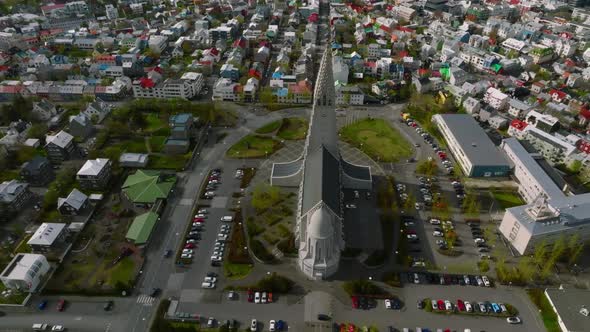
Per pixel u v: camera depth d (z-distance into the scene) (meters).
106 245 185.12
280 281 165.62
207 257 181.25
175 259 179.75
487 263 179.88
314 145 198.75
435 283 170.50
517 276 170.12
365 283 164.75
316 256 164.75
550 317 157.50
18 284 161.12
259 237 190.25
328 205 169.00
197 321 154.00
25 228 193.88
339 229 173.00
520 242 183.00
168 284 168.50
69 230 190.88
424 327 154.00
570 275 174.62
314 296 164.50
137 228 188.25
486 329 153.62
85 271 172.88
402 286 169.12
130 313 157.38
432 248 187.50
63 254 178.62
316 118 189.25
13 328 151.88
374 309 160.00
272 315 157.12
